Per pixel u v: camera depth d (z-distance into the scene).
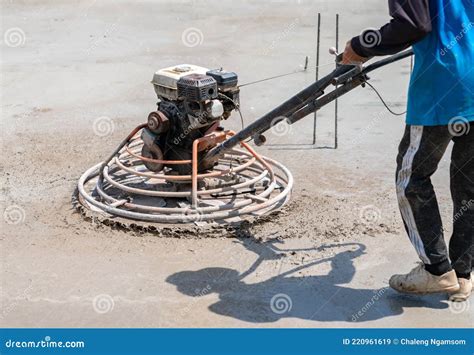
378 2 17.34
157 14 16.44
